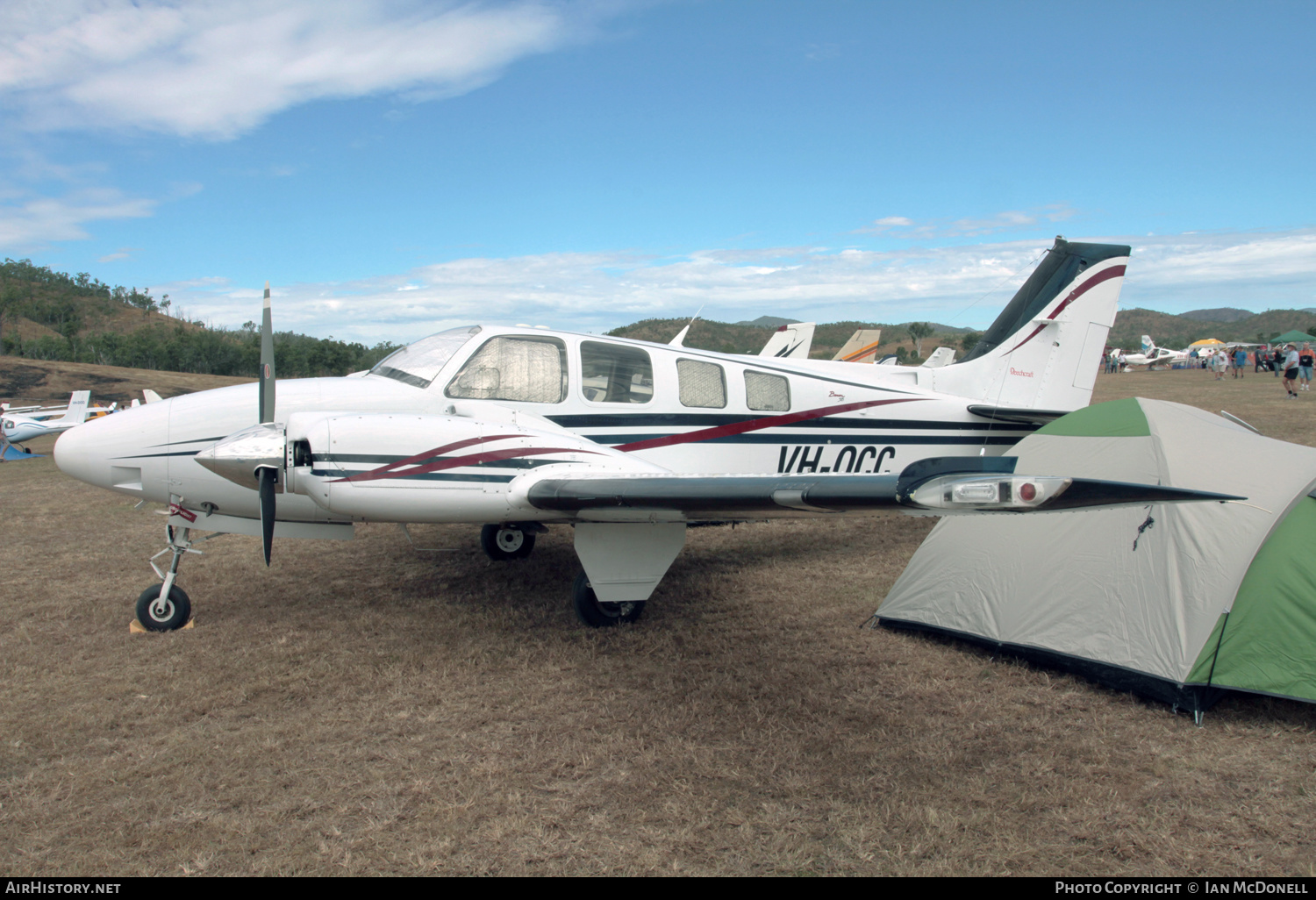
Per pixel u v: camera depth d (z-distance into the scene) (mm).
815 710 3617
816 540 7238
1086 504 2357
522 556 6758
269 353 4785
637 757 3168
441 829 2672
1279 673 3344
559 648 4469
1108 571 3842
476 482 4312
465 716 3572
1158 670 3514
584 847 2566
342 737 3365
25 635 4715
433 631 4789
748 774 3029
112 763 3133
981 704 3656
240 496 4863
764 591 5617
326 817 2748
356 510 4223
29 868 2465
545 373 5398
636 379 5691
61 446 4793
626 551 4766
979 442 7168
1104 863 2471
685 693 3832
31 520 8695
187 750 3234
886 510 2906
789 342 21062
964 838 2605
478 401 5172
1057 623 3949
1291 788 2883
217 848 2564
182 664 4219
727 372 6039
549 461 4484
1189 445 3895
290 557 6812
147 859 2516
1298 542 3428
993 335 7727
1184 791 2875
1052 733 3348
